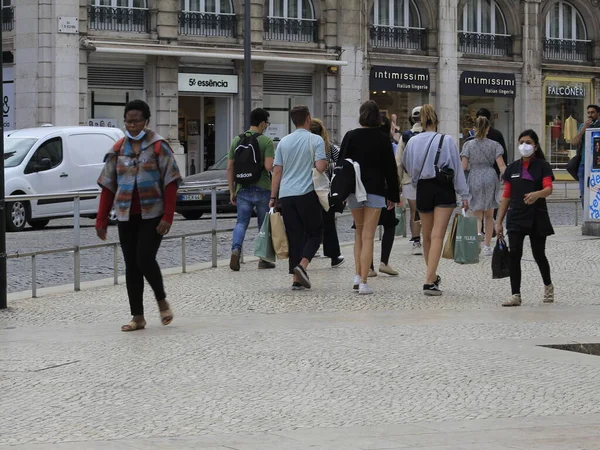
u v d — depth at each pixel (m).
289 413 11.67
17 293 21.77
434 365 14.16
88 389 12.88
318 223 21.58
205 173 46.03
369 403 12.14
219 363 14.33
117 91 59.38
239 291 21.56
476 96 72.62
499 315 18.61
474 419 11.41
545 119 75.19
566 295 21.27
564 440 10.46
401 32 69.31
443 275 24.00
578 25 76.62
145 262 16.94
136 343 15.83
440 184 20.78
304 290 21.61
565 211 47.81
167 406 12.00
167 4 59.81
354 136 20.61
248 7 53.28
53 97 57.31
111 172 17.17
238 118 62.94
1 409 11.93
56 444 10.34
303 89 65.69
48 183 39.28
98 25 58.44
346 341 15.90
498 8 73.31
